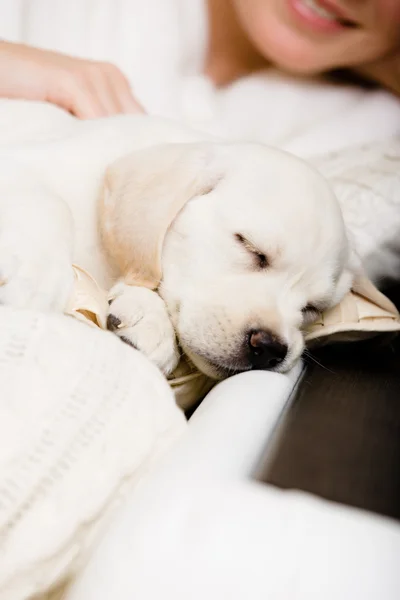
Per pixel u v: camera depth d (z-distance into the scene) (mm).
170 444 934
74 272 1438
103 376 945
